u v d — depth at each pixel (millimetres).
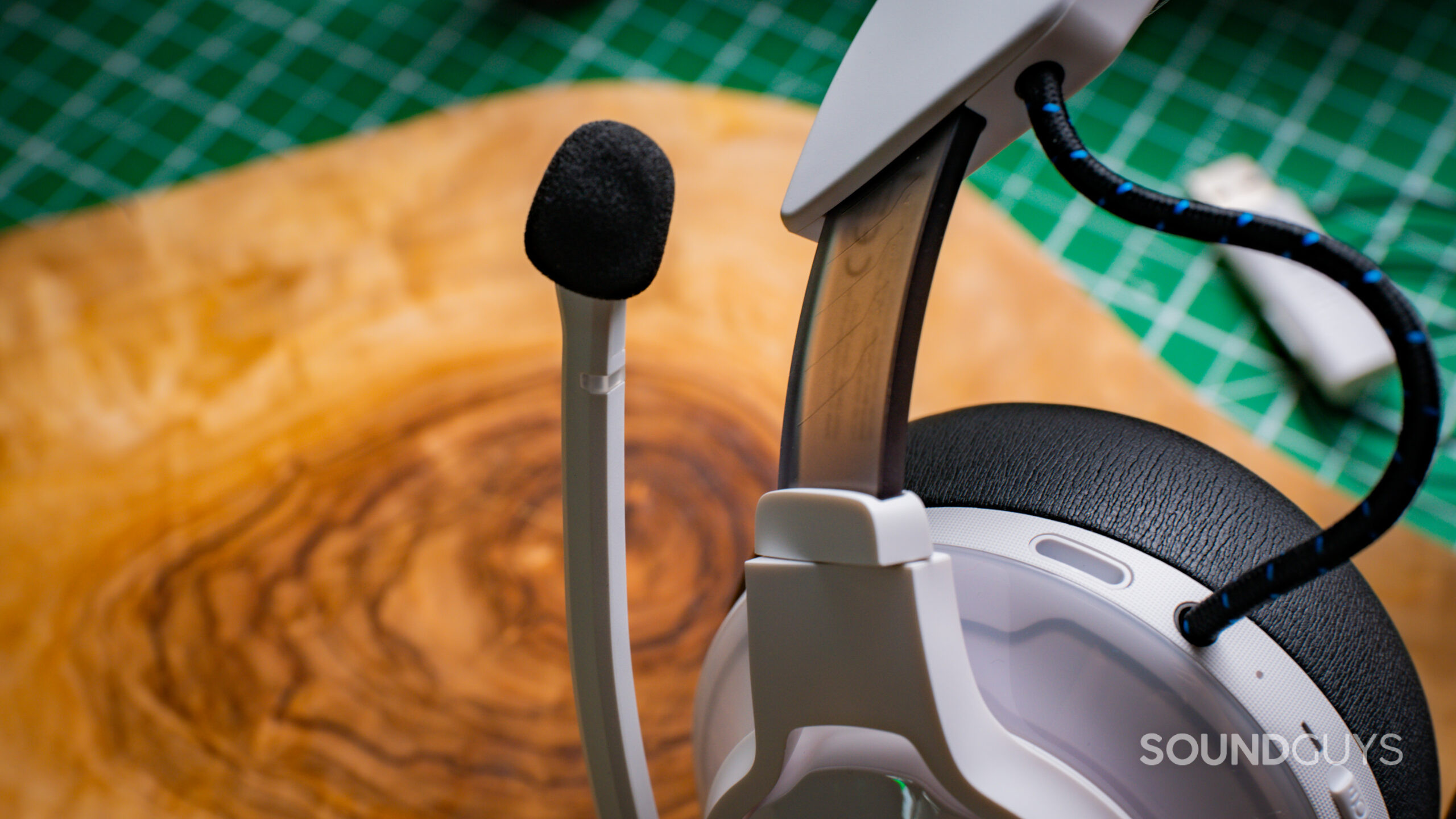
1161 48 1161
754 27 1224
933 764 355
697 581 633
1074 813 358
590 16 1245
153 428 703
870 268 350
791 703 359
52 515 676
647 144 333
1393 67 1134
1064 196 1066
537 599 634
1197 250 1027
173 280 763
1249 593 361
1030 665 388
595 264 331
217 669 619
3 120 1215
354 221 783
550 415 695
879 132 352
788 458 356
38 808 583
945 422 437
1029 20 332
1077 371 706
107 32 1263
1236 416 958
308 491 676
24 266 768
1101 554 395
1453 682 603
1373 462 930
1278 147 1101
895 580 341
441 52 1236
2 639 636
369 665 616
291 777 585
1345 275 301
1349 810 377
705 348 716
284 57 1242
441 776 583
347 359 725
